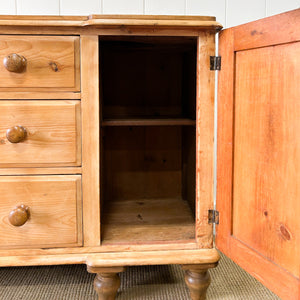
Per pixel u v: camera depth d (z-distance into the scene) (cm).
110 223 125
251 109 98
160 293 120
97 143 105
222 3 149
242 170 103
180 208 142
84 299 116
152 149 153
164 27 102
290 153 88
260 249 98
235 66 102
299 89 84
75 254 108
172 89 150
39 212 105
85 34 101
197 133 109
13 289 122
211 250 111
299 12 83
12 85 101
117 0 146
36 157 103
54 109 102
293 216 88
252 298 117
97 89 103
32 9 143
